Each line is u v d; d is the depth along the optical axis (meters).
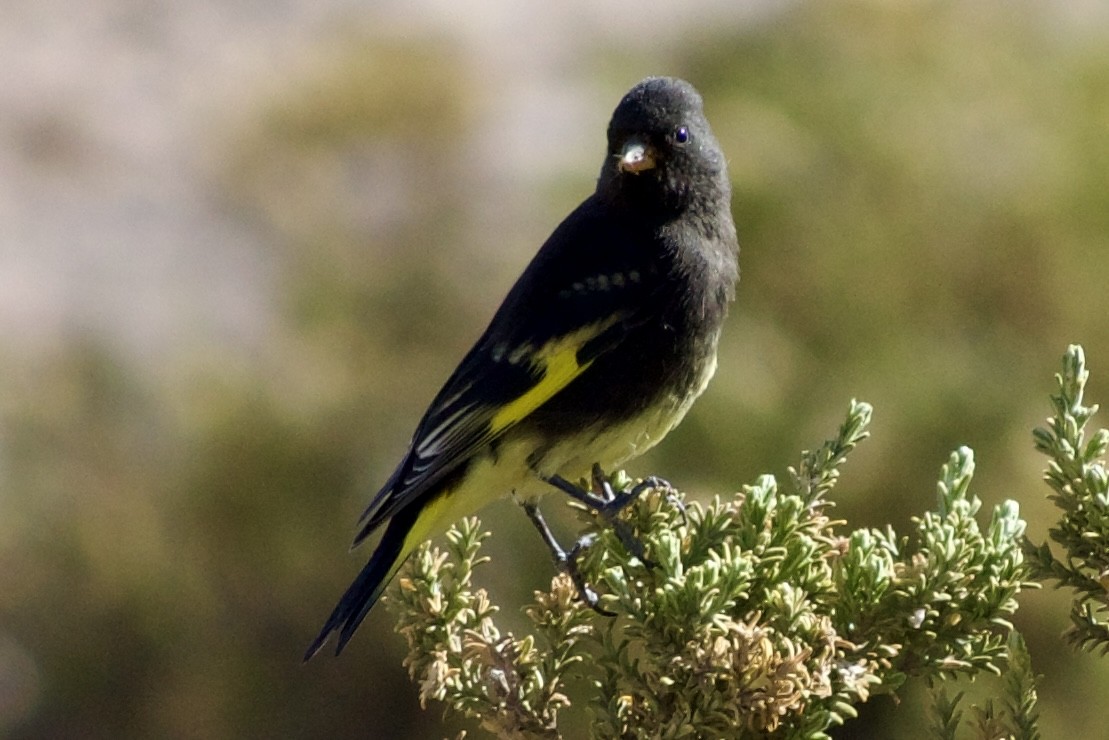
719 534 5.61
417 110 15.48
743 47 13.74
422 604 5.69
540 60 18.31
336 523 12.64
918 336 12.39
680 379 7.20
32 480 13.13
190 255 16.55
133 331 15.00
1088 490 5.26
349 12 21.25
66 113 20.48
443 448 7.01
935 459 11.66
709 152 7.25
